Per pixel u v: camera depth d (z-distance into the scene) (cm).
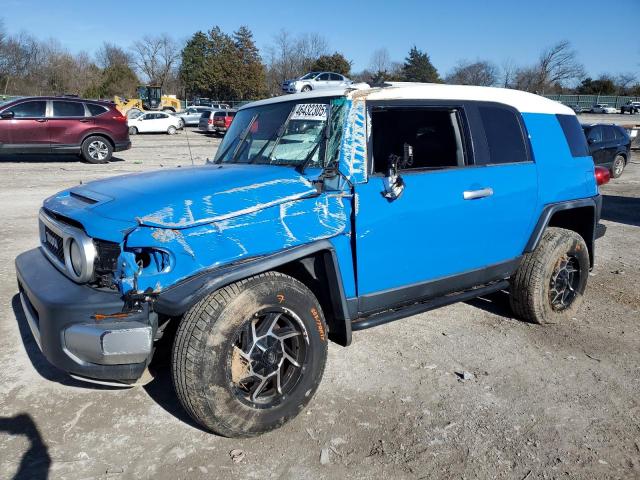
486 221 418
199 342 285
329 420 338
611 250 796
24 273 344
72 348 290
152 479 283
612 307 549
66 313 289
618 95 7444
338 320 356
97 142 1633
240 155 405
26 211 924
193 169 390
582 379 397
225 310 289
